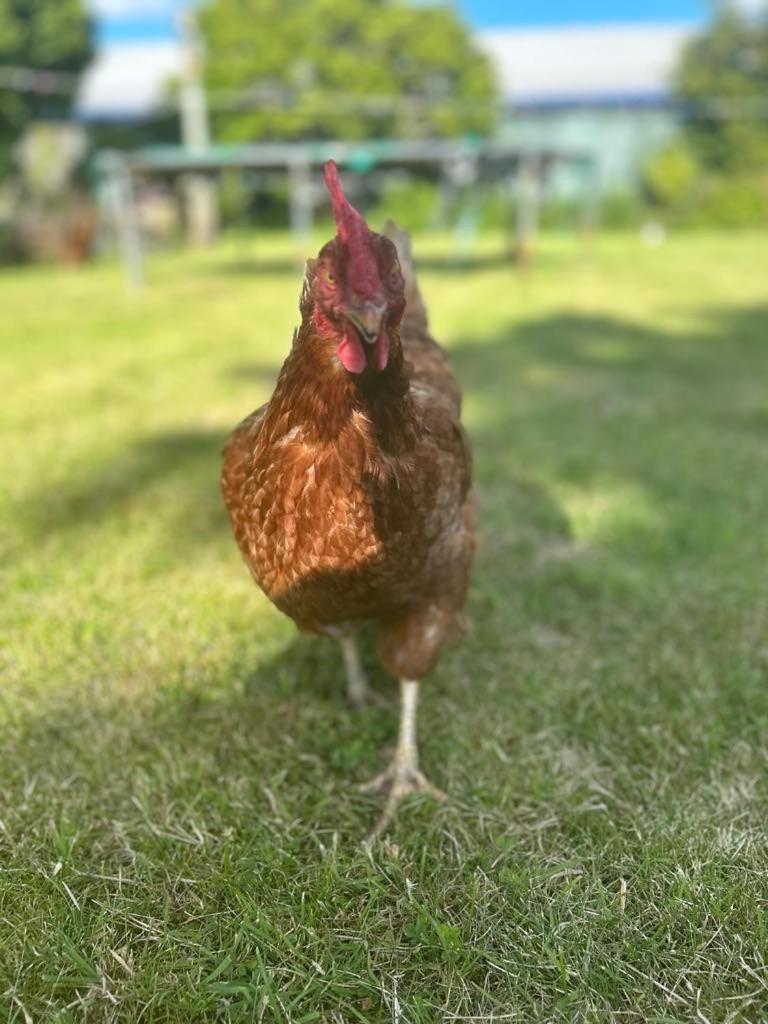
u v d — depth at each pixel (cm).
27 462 134
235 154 351
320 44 686
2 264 472
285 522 53
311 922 54
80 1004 49
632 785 66
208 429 153
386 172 384
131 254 361
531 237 387
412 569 56
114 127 692
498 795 65
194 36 557
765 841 60
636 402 167
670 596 92
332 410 49
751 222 611
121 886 57
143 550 104
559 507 116
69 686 78
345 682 81
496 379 186
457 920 55
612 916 53
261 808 64
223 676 80
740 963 50
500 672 80
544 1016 48
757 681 77
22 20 648
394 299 43
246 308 292
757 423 153
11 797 65
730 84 634
